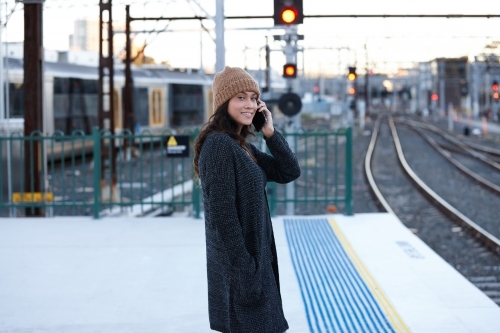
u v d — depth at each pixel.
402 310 5.96
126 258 7.85
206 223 3.54
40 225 9.82
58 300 6.29
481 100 82.94
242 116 3.59
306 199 10.56
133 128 25.34
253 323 3.41
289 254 8.09
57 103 23.05
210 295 3.57
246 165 3.41
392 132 49.78
